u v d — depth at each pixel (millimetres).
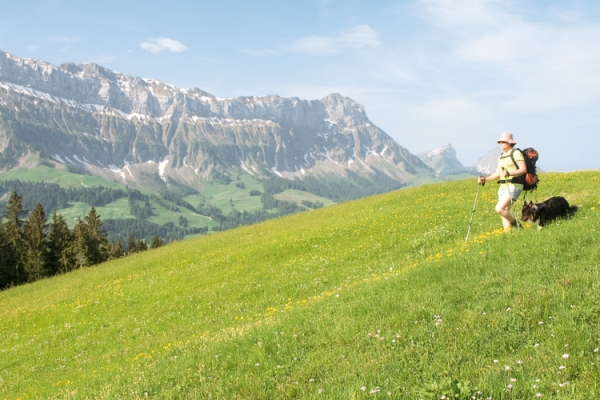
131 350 16641
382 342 8031
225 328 14898
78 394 10734
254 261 26312
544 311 7566
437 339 7566
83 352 18594
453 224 21297
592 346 6277
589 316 7098
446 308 8695
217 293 21906
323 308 11414
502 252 11133
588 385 5422
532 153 13234
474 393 5645
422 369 6758
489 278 9641
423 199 31234
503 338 7148
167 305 22203
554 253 10102
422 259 16953
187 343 12758
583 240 10414
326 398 6406
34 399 12672
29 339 22328
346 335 8727
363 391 6254
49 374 16469
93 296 27359
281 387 7215
